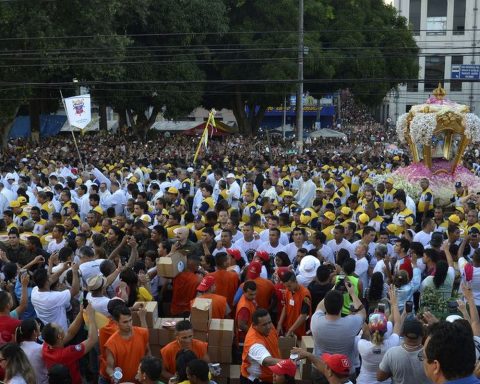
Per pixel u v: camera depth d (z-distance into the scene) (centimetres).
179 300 1175
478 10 8162
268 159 3828
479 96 8319
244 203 2048
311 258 1188
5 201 2119
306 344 984
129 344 877
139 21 4909
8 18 3897
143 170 2888
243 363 907
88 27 4150
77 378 894
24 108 6406
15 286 1190
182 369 779
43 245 1586
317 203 1842
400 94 8675
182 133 6675
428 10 8281
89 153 4338
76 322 957
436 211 1720
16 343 833
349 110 11362
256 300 1108
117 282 1131
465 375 483
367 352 834
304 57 5044
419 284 1168
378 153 4875
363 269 1309
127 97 5147
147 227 1565
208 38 5419
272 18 5444
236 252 1276
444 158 2906
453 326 497
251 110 6475
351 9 5922
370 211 1728
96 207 1875
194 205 2147
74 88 5047
